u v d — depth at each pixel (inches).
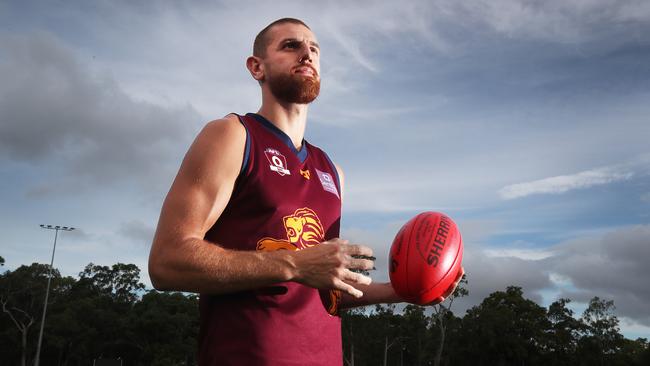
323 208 105.7
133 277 3016.7
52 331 2394.2
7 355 2482.8
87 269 2982.3
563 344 2194.9
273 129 105.9
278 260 83.6
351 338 2372.0
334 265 83.1
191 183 89.8
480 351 2233.0
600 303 2278.5
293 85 107.0
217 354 88.8
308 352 91.9
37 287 2554.1
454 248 106.2
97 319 2475.4
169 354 2332.7
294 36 110.0
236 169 95.0
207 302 94.2
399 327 2434.8
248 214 95.7
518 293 2452.0
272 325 89.2
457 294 2228.1
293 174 103.2
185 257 81.9
